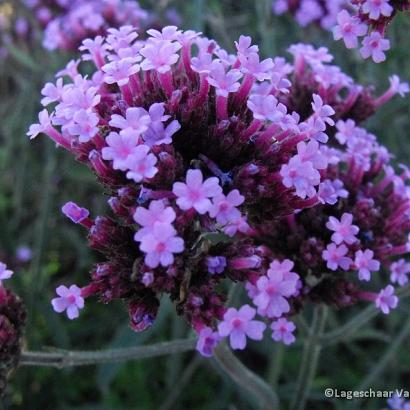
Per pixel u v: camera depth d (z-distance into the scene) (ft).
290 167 0.40
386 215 0.52
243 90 0.43
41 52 0.91
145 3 0.98
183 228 0.40
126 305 0.43
